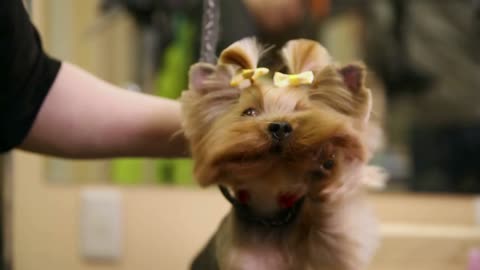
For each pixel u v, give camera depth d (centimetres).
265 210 76
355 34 129
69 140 85
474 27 128
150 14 131
